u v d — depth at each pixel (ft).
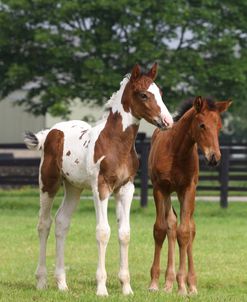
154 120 34.35
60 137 37.58
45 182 38.19
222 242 55.11
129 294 34.83
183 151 36.65
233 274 42.91
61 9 98.94
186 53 101.96
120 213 35.24
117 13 100.83
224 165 76.59
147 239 55.83
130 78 35.01
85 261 47.19
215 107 36.29
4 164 79.71
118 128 35.01
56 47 99.50
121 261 35.09
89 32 100.83
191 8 102.58
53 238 56.29
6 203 82.94
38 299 34.19
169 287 37.22
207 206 79.41
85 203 82.69
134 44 102.01
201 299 34.53
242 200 86.28
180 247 36.76
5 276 41.63
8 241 54.75
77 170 36.29
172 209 38.22
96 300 33.37
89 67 98.84
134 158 35.45
